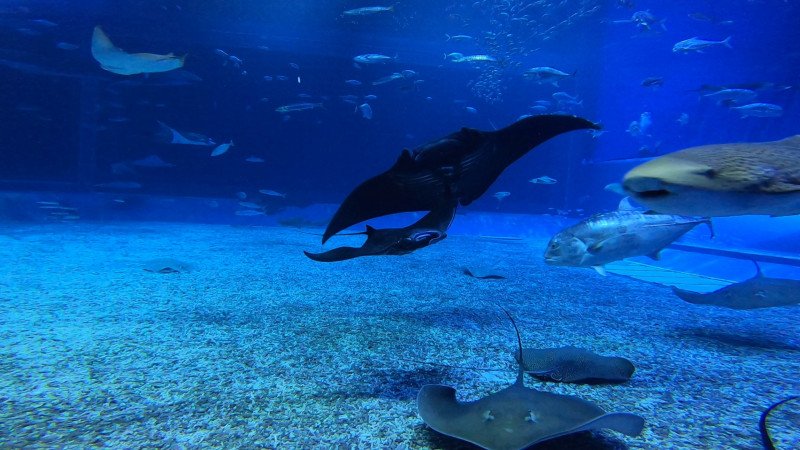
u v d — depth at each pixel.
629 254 3.68
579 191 18.23
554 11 15.22
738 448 1.87
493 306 4.37
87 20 14.53
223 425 1.99
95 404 2.14
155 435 1.89
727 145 1.75
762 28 13.02
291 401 2.25
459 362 2.86
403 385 2.49
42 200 12.50
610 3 14.64
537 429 1.61
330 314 3.92
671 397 2.39
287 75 17.58
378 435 1.94
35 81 15.48
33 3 13.68
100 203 13.58
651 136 16.80
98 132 16.53
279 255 7.20
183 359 2.77
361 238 10.23
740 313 4.33
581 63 18.09
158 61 5.32
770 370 2.82
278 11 15.22
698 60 15.17
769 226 8.56
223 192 18.05
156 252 7.04
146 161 15.67
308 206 17.11
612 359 2.67
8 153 15.96
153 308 3.89
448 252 8.38
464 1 14.79
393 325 3.64
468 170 2.97
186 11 14.97
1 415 1.99
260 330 3.41
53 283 4.62
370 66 17.94
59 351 2.81
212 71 16.88
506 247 9.75
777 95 12.45
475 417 1.75
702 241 9.48
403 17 15.71
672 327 3.81
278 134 18.38
